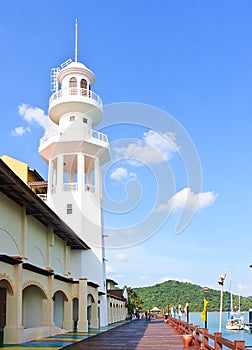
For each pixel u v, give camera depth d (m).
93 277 37.31
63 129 37.44
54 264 29.42
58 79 39.94
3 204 19.73
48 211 23.41
